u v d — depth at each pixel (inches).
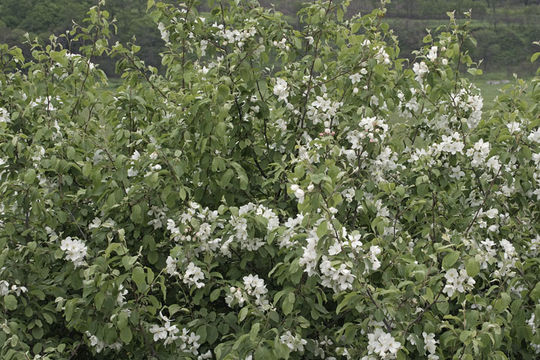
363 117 170.7
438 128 197.0
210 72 176.1
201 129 161.5
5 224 159.2
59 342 162.7
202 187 169.6
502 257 148.1
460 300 133.3
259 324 128.0
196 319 150.0
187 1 194.9
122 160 159.6
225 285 153.9
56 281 160.1
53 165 161.0
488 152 169.0
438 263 157.2
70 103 207.3
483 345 121.9
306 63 187.2
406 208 165.2
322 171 129.0
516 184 171.5
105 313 138.6
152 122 195.5
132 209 156.3
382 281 144.1
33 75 207.6
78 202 175.6
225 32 181.2
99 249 165.2
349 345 148.3
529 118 173.2
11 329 142.3
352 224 170.4
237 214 146.0
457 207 170.7
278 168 167.6
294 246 143.3
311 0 196.9
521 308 146.5
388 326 134.0
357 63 175.6
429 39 191.3
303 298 144.1
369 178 168.4
